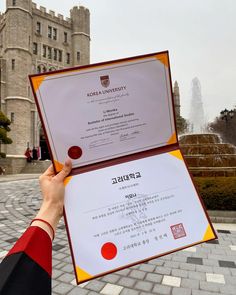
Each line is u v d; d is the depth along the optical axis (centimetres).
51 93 132
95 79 136
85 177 134
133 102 141
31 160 3294
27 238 93
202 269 369
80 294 305
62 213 122
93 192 133
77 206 130
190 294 301
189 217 137
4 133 2319
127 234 131
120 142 141
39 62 4009
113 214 133
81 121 136
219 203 624
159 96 143
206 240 135
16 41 3488
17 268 82
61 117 133
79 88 134
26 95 3562
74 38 4478
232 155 804
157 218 135
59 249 457
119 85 138
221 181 654
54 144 133
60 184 125
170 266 379
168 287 318
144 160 142
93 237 129
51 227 107
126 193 136
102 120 138
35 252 90
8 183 1711
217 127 4200
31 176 2467
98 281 335
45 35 4100
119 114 140
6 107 3462
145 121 143
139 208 136
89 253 127
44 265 88
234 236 520
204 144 848
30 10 3709
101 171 137
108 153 139
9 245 485
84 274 124
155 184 140
